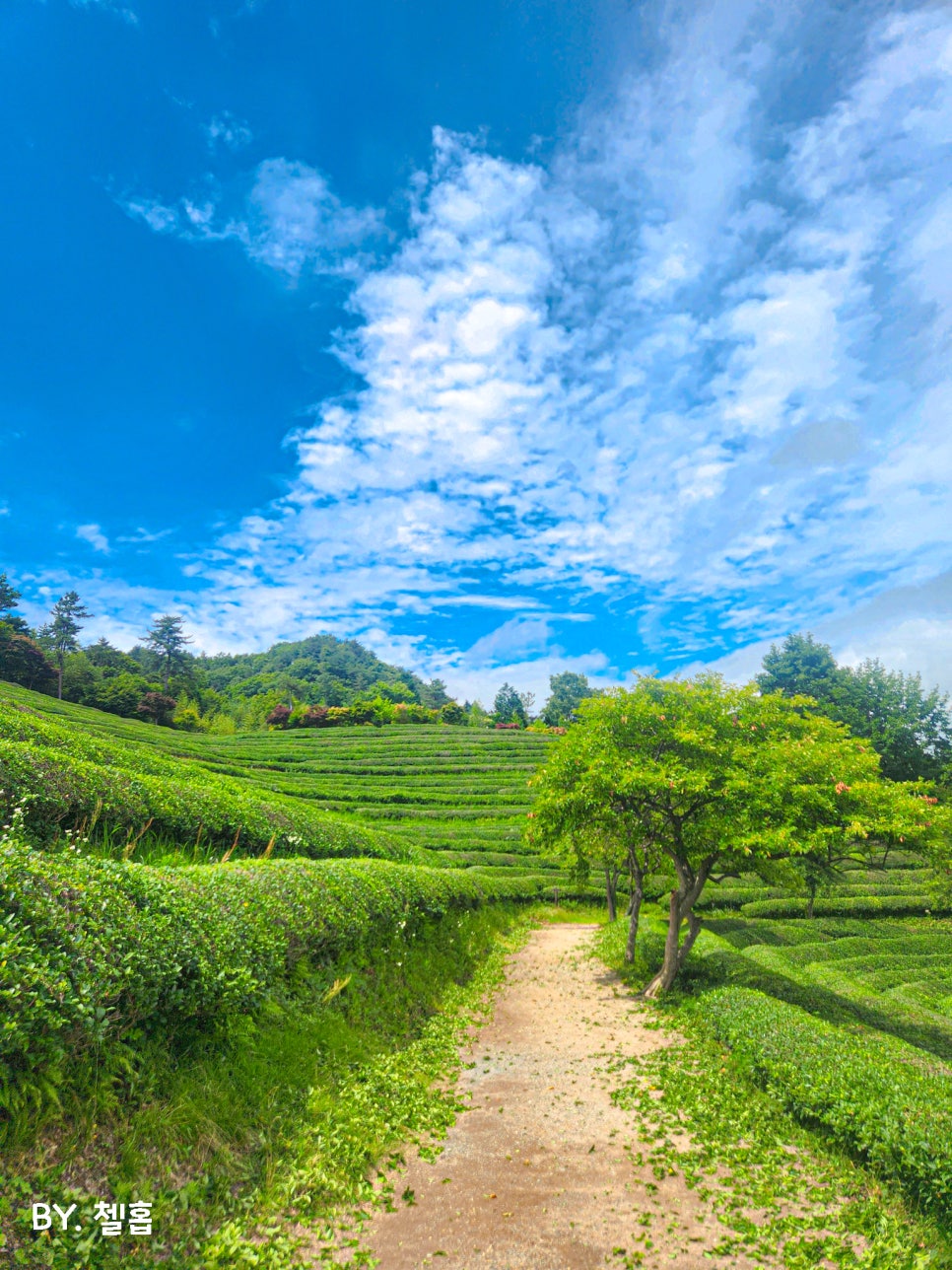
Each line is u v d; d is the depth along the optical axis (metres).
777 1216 6.20
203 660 159.25
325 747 63.22
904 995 19.45
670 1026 12.31
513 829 40.50
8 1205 4.14
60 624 81.81
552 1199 6.37
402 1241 5.59
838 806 12.62
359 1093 8.00
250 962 7.82
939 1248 5.77
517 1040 11.70
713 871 15.76
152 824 12.46
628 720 15.41
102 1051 5.56
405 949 13.48
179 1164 5.50
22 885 5.64
